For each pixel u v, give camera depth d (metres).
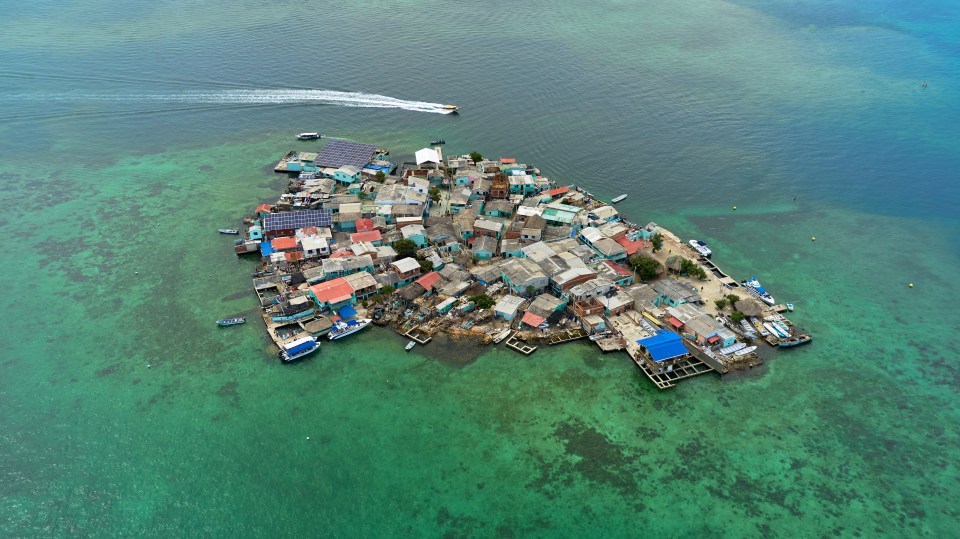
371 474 73.94
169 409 82.69
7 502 69.94
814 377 89.69
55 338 94.94
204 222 127.25
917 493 72.31
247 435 78.94
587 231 117.56
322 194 132.12
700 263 114.88
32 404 83.00
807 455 77.25
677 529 68.00
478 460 75.81
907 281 112.12
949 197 138.88
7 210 129.62
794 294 107.94
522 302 100.38
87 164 150.38
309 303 98.50
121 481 72.81
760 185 144.25
